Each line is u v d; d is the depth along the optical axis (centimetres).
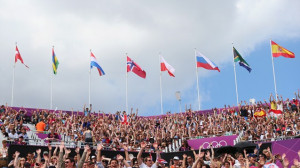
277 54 4078
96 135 3108
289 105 3838
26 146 2369
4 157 2155
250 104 3959
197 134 3325
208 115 4206
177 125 3622
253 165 1858
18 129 2917
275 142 2870
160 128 3881
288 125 3219
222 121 3656
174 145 3183
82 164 1405
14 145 2323
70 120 3553
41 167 1577
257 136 3077
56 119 3541
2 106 3556
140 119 4212
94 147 2766
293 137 2925
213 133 3338
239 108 3956
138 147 2958
